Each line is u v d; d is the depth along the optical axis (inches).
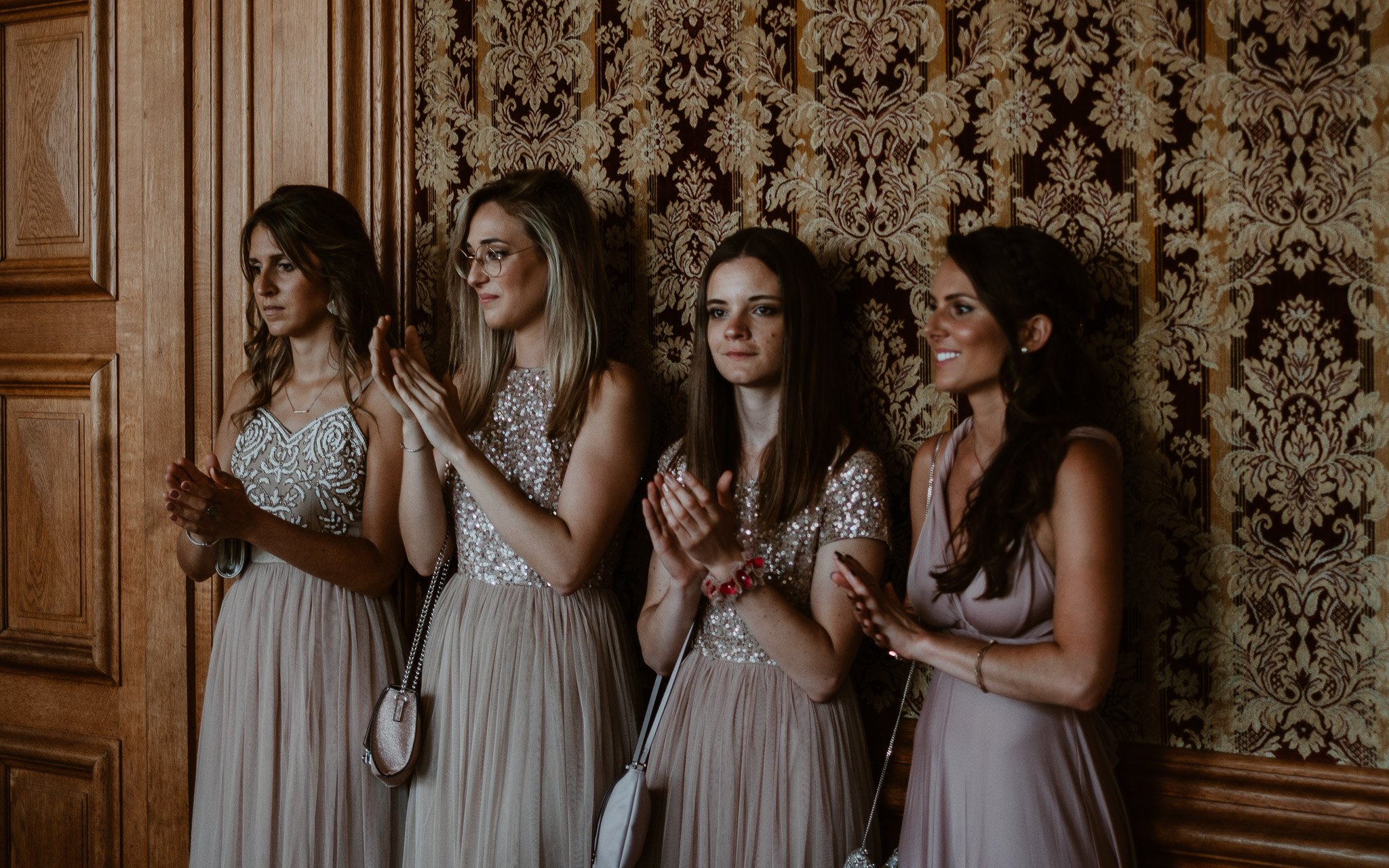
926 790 56.2
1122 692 64.9
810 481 61.7
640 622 67.4
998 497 52.7
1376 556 60.2
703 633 65.1
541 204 68.6
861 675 70.3
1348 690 60.8
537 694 66.0
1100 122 65.0
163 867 91.3
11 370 96.2
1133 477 64.6
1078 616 49.9
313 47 85.1
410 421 67.5
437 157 82.7
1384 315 59.7
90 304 93.5
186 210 89.5
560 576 64.4
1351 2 59.9
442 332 82.9
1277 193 61.6
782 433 62.2
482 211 69.1
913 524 63.0
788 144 72.4
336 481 73.8
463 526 70.8
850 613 59.9
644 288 76.6
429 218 83.0
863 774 62.9
